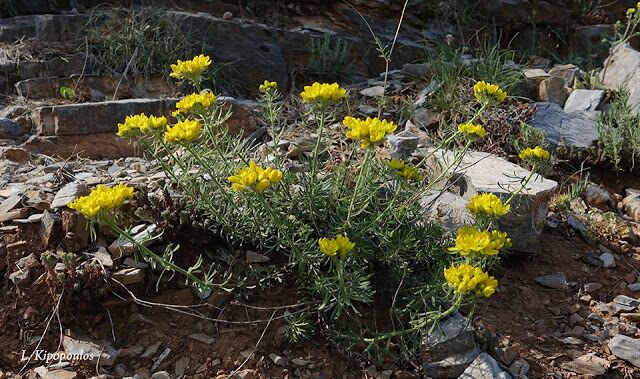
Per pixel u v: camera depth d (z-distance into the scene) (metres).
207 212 0.61
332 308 0.58
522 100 1.00
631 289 0.68
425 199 0.69
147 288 0.59
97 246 0.60
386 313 0.60
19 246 0.59
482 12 1.29
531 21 1.30
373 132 0.53
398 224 0.62
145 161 0.78
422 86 0.99
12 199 0.63
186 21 1.00
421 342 0.57
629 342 0.60
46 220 0.60
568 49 1.32
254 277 0.60
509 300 0.65
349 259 0.57
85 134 0.81
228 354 0.57
